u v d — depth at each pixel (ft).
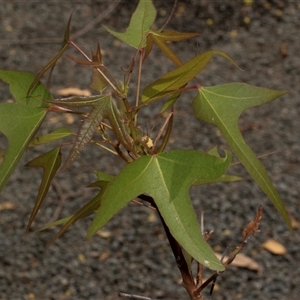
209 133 7.75
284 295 5.98
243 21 9.71
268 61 8.93
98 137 7.18
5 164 2.89
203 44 9.39
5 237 6.79
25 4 10.49
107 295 6.15
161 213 2.76
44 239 6.76
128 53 9.23
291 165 7.32
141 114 8.00
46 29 9.93
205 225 6.66
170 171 2.79
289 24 9.59
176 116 8.04
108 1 10.32
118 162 7.54
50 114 8.23
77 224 6.91
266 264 6.28
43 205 7.13
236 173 7.27
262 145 7.59
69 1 10.44
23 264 6.49
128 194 2.77
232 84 2.89
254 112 8.11
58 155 2.98
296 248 6.40
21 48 9.56
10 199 7.24
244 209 6.84
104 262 6.48
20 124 2.92
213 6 9.98
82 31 9.75
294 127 7.82
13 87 3.01
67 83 8.70
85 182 7.34
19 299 6.12
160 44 3.00
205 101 2.89
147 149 2.86
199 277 3.12
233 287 6.08
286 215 2.81
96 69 2.89
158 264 6.41
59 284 6.28
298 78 8.58
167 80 2.85
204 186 7.16
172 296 6.07
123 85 2.88
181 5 10.09
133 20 3.07
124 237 6.72
